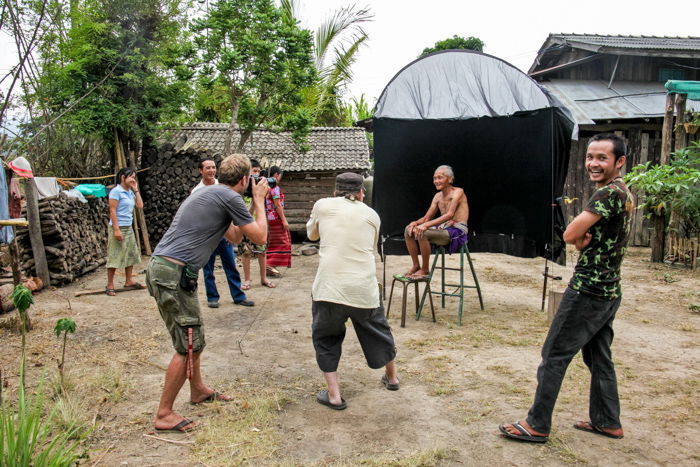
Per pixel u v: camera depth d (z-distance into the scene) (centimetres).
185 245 317
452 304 661
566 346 303
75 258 809
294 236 1234
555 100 588
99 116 962
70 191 830
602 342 319
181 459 297
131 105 1002
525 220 654
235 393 387
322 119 1897
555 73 1491
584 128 1220
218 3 1001
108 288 706
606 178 300
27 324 537
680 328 556
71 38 964
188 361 326
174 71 1045
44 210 745
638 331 546
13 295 298
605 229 290
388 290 738
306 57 1070
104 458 296
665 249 960
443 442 315
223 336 528
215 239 329
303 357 469
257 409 354
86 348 486
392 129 648
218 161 1088
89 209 917
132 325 561
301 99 1130
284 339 520
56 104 979
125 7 988
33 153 946
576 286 298
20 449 252
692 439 320
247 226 334
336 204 365
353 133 1399
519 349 487
